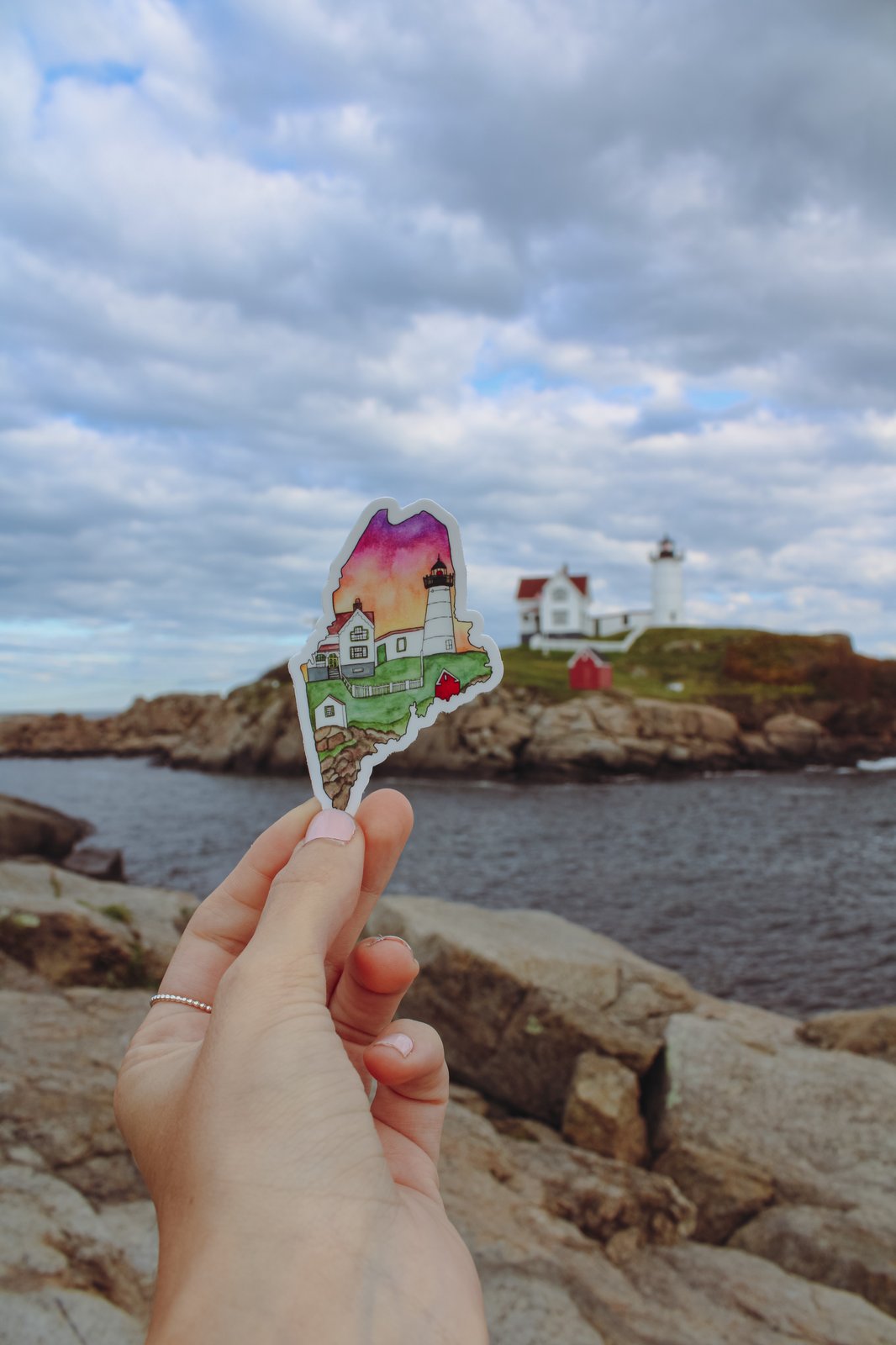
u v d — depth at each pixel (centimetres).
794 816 3766
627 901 2272
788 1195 656
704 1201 669
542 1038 878
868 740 5950
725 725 5662
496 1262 504
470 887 2452
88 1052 669
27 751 7681
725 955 1805
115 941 941
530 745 5322
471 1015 924
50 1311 380
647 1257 566
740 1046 827
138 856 2975
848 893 2348
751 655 6962
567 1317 455
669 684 6825
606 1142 752
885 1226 601
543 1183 626
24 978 881
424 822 3641
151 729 8006
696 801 4300
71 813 4006
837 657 6594
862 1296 554
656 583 9300
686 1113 748
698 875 2591
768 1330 482
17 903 952
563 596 8656
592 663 6141
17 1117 561
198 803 4388
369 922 1082
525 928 1097
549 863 2778
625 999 960
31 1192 478
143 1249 446
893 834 3288
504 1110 896
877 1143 696
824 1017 965
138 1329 383
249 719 6056
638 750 5344
